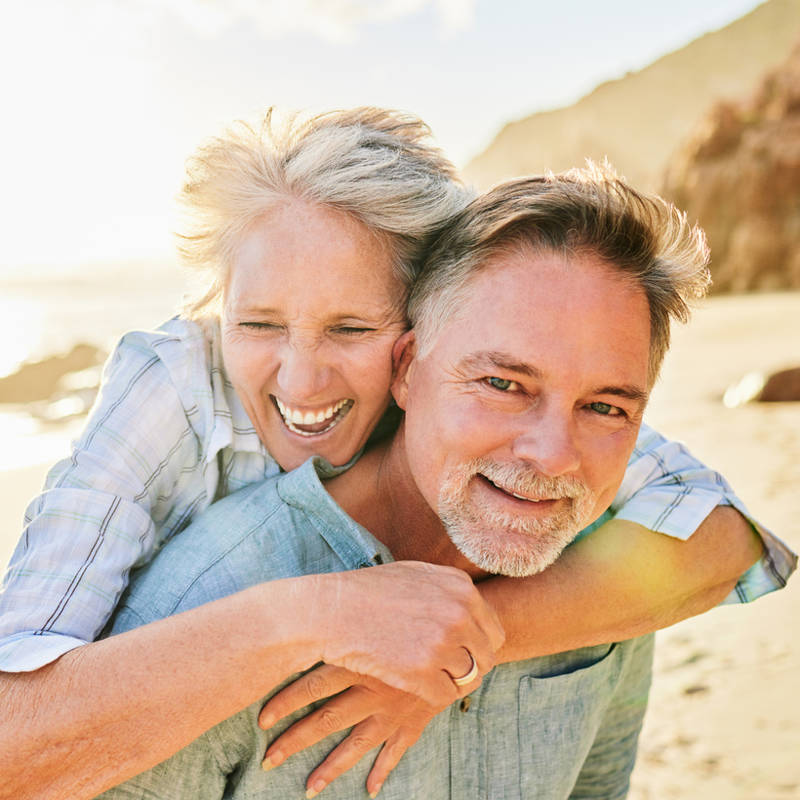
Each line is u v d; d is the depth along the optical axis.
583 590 1.59
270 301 1.63
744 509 1.78
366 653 1.25
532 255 1.36
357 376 1.68
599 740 1.91
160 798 1.36
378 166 1.60
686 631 3.63
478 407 1.38
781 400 9.54
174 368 1.80
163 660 1.24
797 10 141.12
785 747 2.69
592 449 1.40
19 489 6.64
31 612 1.45
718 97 32.81
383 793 1.43
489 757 1.57
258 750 1.36
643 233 1.36
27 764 1.22
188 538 1.53
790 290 28.16
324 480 1.66
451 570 1.35
